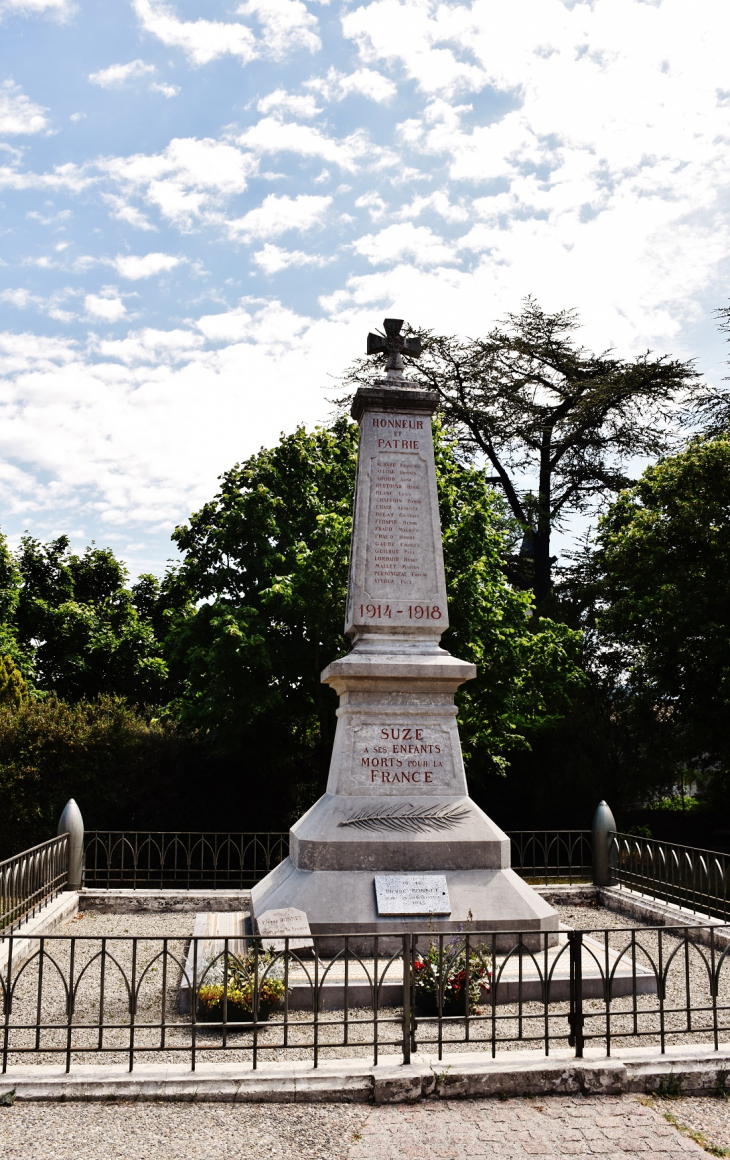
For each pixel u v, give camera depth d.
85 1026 5.98
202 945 8.97
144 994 8.33
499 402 30.38
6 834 18.06
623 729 24.20
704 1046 6.44
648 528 21.56
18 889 10.43
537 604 28.36
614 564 22.22
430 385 29.69
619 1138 5.27
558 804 23.70
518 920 8.88
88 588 30.62
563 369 30.50
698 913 10.98
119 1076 5.84
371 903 8.80
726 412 29.03
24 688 22.08
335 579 17.05
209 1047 5.97
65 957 9.91
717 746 21.17
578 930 6.34
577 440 30.33
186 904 12.52
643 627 21.78
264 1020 7.25
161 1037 5.98
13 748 18.31
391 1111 5.61
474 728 18.89
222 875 19.98
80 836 12.95
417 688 9.93
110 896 12.49
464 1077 5.84
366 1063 6.02
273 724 20.00
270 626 18.36
